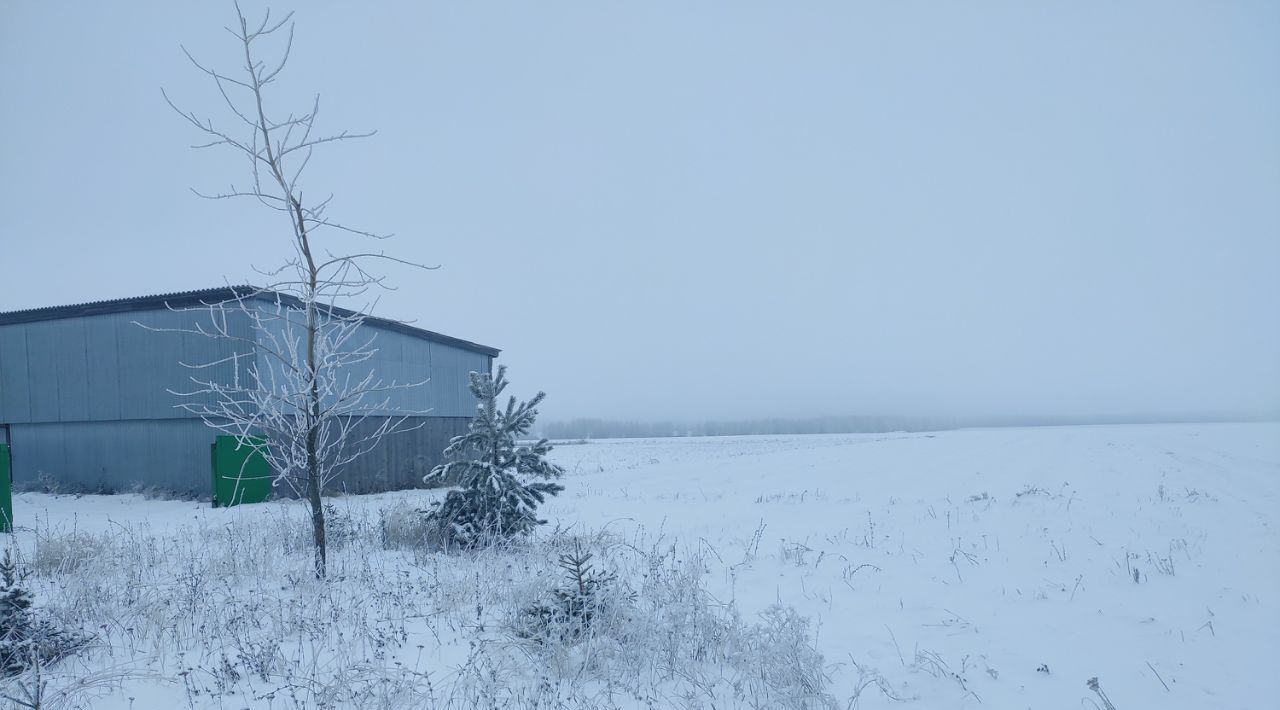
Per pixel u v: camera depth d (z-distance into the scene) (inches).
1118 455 1186.6
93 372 886.4
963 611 296.5
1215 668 227.9
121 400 866.1
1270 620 268.7
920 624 280.2
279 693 206.8
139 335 857.5
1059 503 577.9
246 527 490.9
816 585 344.5
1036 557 388.5
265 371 767.1
